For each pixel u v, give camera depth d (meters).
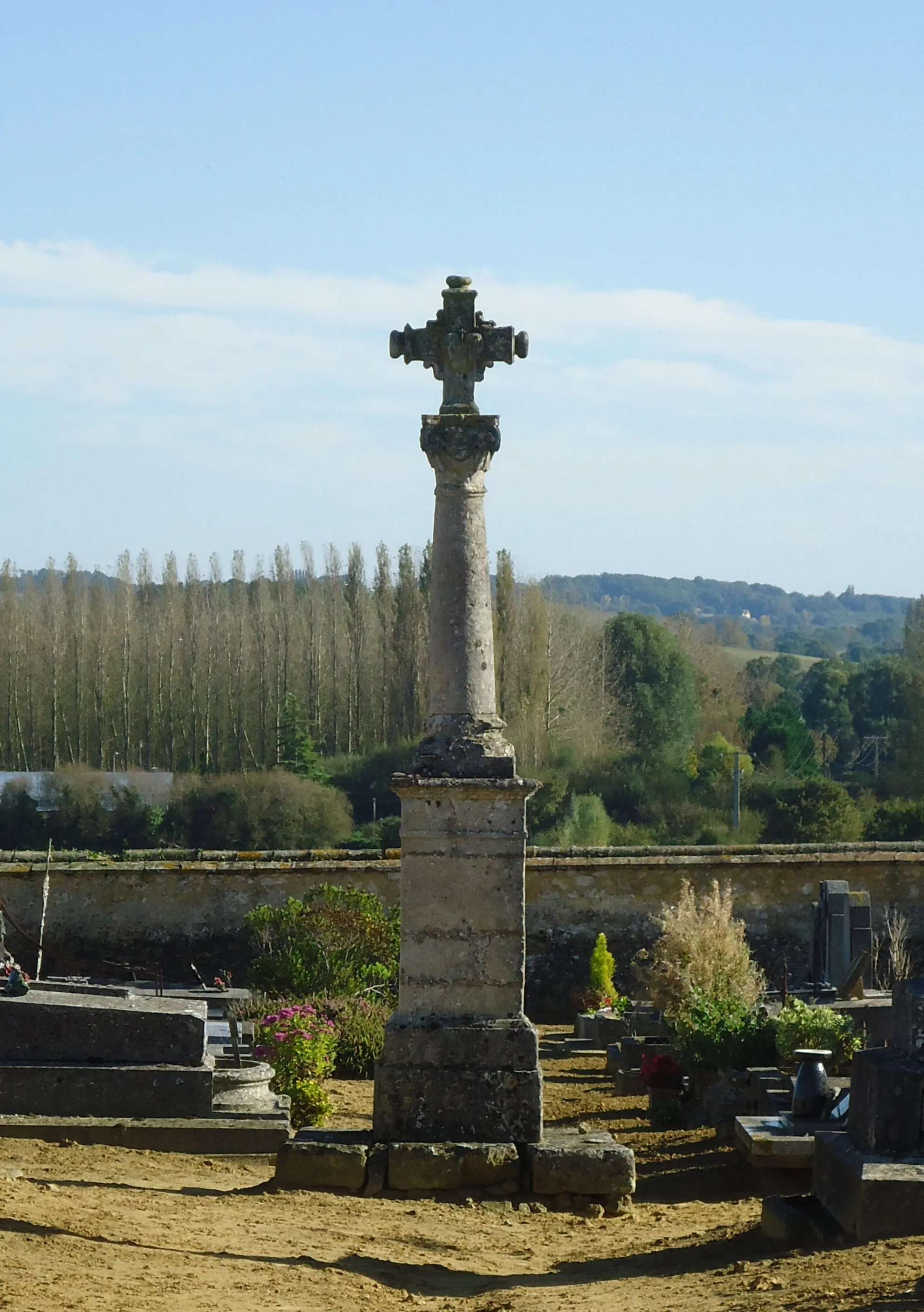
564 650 60.00
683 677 61.28
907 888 27.50
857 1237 8.61
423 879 11.48
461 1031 11.36
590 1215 10.85
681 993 20.12
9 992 13.74
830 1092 12.12
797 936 27.22
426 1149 11.07
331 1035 15.70
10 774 57.06
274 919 23.59
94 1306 7.36
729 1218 10.52
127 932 26.09
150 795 55.03
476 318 11.96
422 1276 8.94
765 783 56.22
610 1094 18.61
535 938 26.94
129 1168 11.91
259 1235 9.55
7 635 65.19
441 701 11.74
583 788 56.50
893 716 71.44
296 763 56.94
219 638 64.81
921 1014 9.01
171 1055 13.41
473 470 11.84
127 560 69.81
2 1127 12.75
